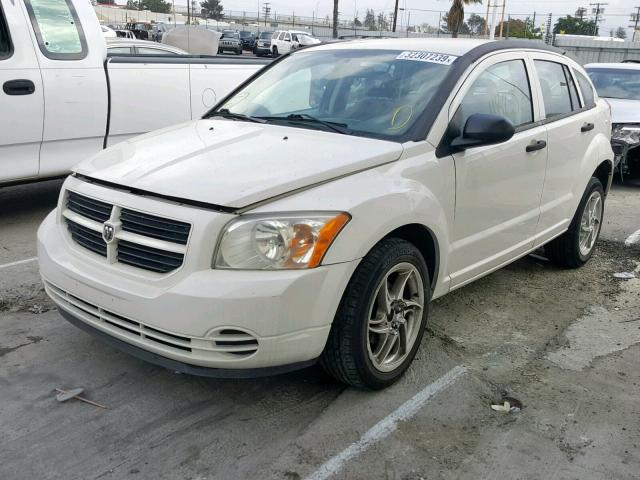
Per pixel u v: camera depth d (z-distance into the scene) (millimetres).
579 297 4941
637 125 8789
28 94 5766
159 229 2918
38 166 6020
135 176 3146
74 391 3322
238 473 2777
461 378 3619
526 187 4391
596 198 5574
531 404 3389
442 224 3539
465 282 4047
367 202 3045
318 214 2898
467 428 3154
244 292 2744
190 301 2746
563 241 5348
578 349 4051
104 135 6477
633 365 3869
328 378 3553
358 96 3965
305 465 2840
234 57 7812
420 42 4379
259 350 2834
